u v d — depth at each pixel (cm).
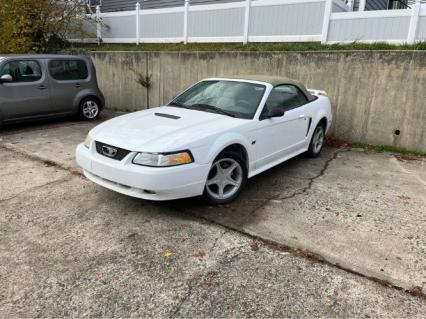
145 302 247
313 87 718
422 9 677
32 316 232
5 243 318
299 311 241
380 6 1449
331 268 289
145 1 1515
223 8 959
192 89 521
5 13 1093
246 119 425
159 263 291
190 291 259
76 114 864
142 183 338
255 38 925
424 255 310
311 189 459
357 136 695
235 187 413
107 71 1059
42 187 446
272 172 525
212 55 830
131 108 1036
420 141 634
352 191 455
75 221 360
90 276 274
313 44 809
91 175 388
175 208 392
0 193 426
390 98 646
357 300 252
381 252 313
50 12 1152
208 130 379
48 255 300
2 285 261
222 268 286
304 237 336
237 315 236
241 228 351
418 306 247
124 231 342
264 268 287
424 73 605
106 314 235
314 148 596
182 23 1062
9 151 604
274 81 495
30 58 761
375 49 688
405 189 466
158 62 933
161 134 368
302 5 838
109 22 1273
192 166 352
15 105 739
